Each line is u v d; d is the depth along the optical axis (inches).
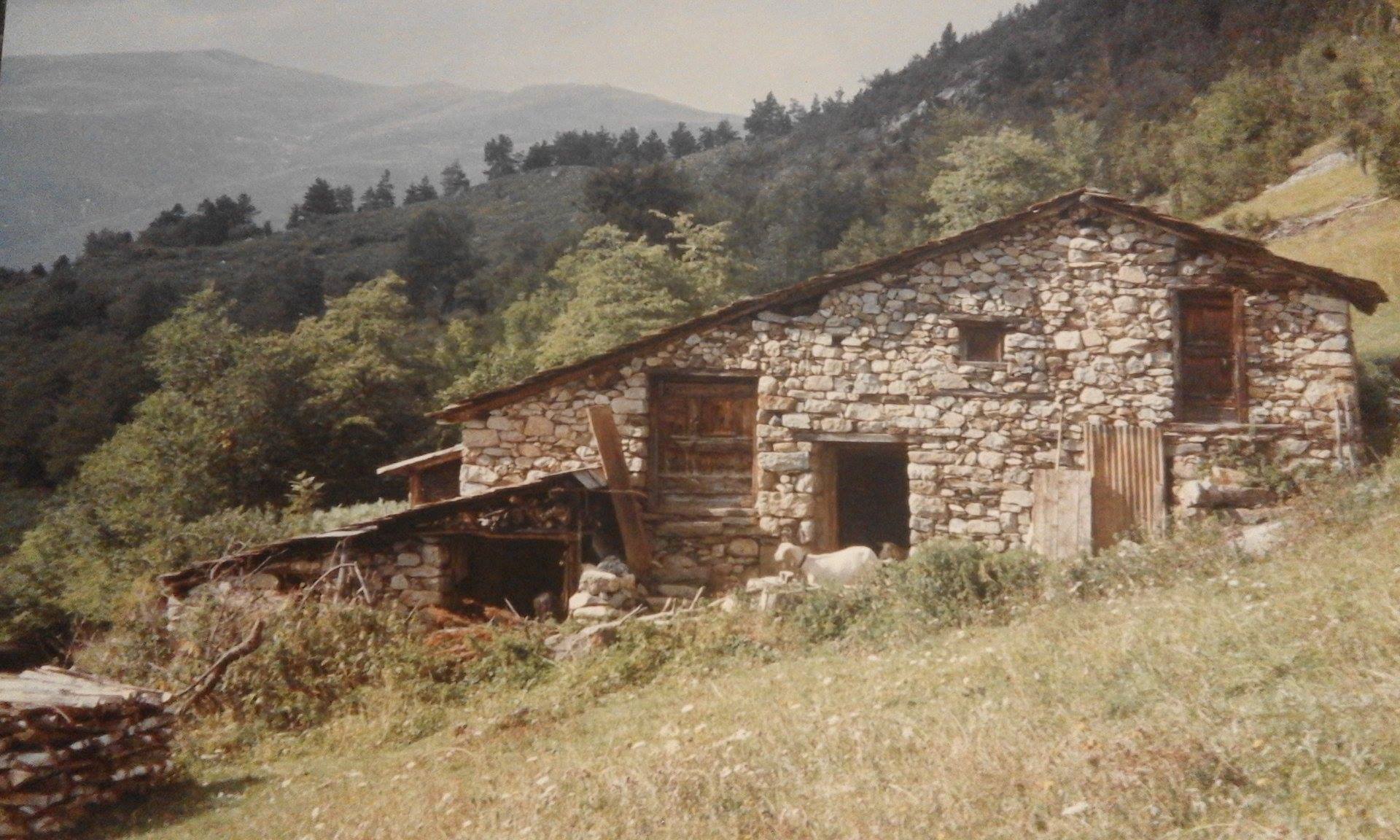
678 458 689.0
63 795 366.6
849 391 675.4
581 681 472.7
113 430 2028.8
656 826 244.5
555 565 694.5
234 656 511.5
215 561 626.5
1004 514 655.8
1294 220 1184.2
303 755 448.1
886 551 657.6
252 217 5275.6
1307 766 195.0
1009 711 270.4
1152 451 649.0
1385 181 1102.4
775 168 4158.5
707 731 340.2
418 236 3440.0
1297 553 395.5
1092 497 642.8
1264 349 657.0
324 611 550.6
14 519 1827.0
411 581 625.6
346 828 313.6
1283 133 1459.2
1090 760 214.8
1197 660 270.1
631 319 1170.0
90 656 661.9
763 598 532.4
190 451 1257.4
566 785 299.0
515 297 2731.3
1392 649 240.5
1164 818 186.4
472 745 401.7
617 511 647.1
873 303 679.7
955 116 2773.1
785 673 414.9
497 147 5797.2
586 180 2970.0
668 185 2864.2
